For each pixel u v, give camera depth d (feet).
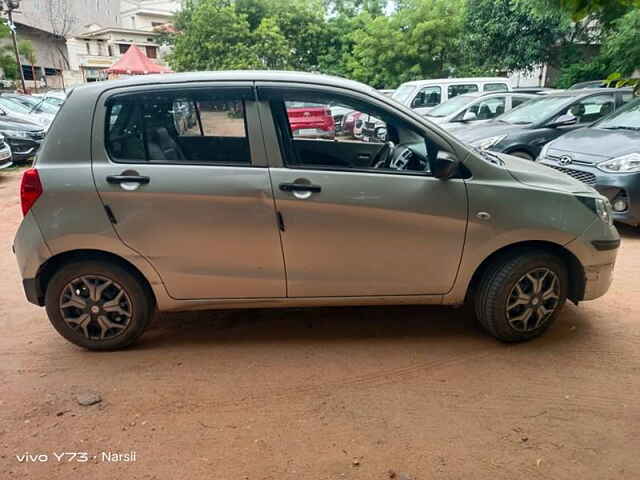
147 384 9.41
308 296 10.19
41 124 40.86
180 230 9.53
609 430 8.02
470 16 62.18
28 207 9.39
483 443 7.75
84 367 10.02
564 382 9.33
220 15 80.69
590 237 10.18
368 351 10.55
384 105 9.75
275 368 9.93
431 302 10.50
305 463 7.38
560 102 25.99
